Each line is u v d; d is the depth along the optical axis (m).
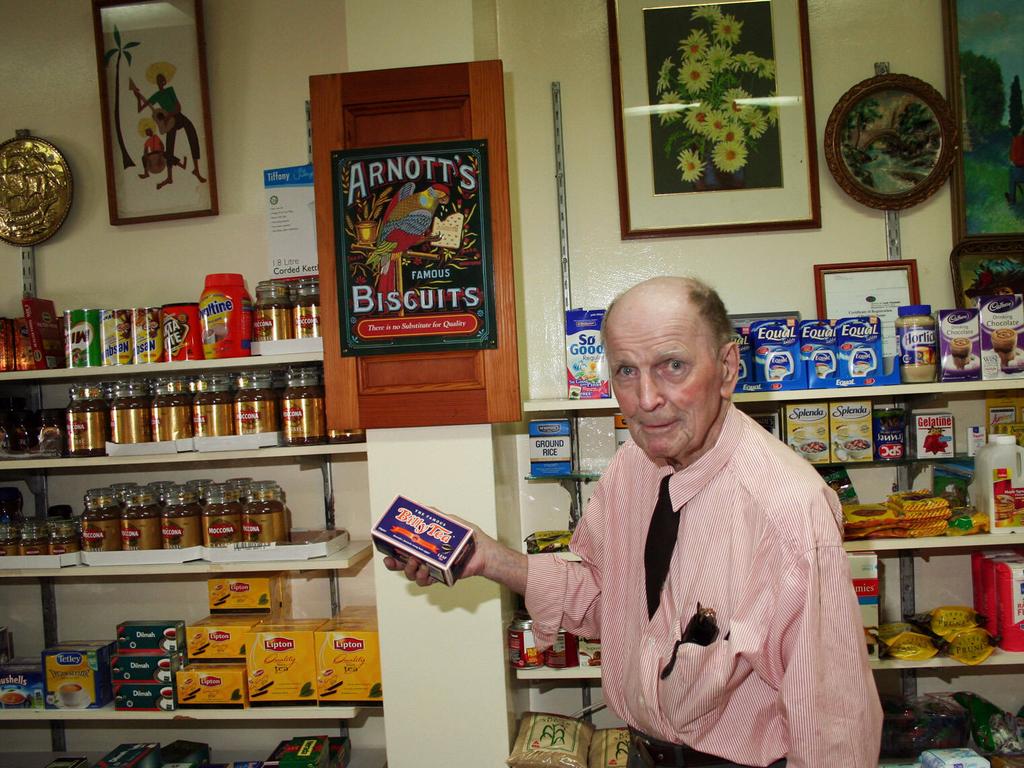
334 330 1.94
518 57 2.40
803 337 2.05
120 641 2.21
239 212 2.50
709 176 2.34
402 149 1.91
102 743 2.54
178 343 2.27
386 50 1.98
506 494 2.15
